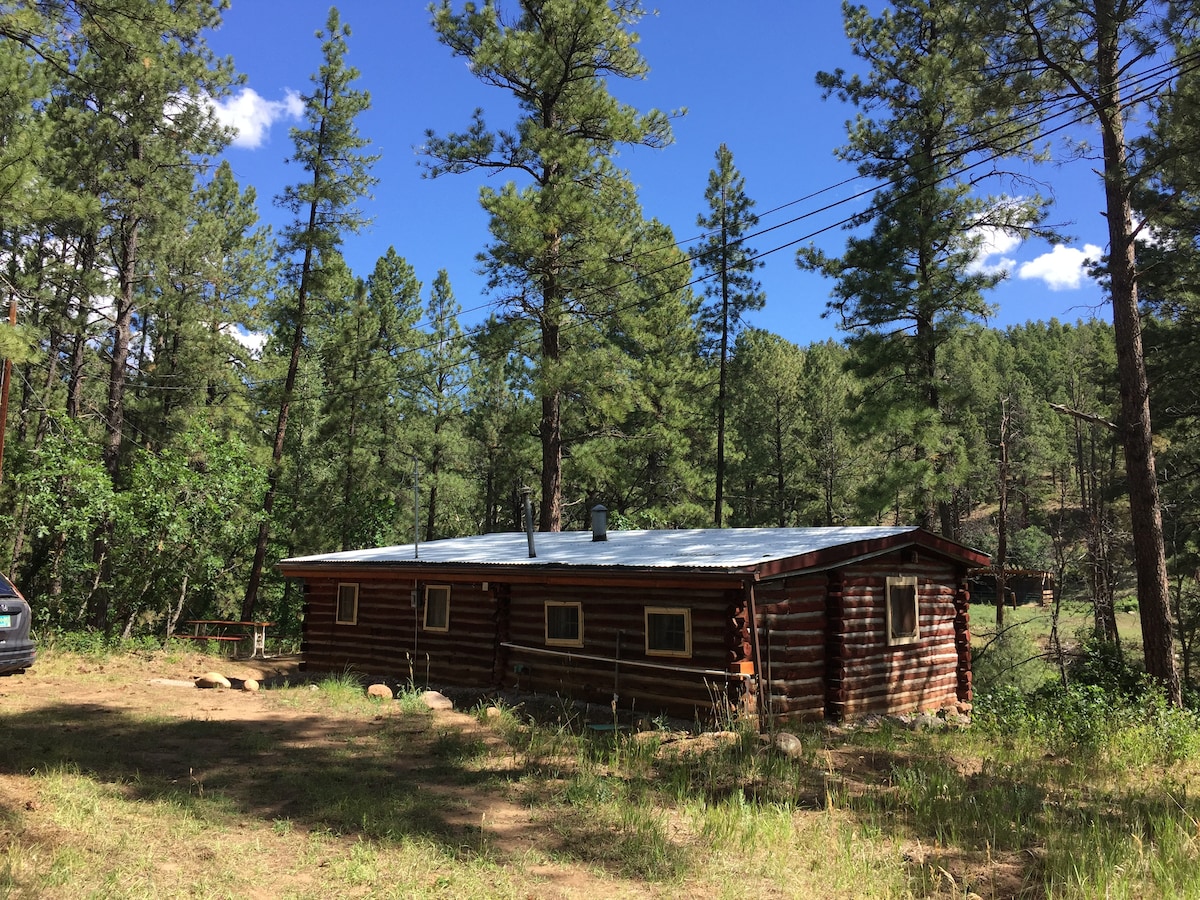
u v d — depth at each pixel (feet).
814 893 16.67
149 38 39.78
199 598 98.48
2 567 82.12
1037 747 32.50
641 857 18.38
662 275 105.40
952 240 70.95
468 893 16.08
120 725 31.65
